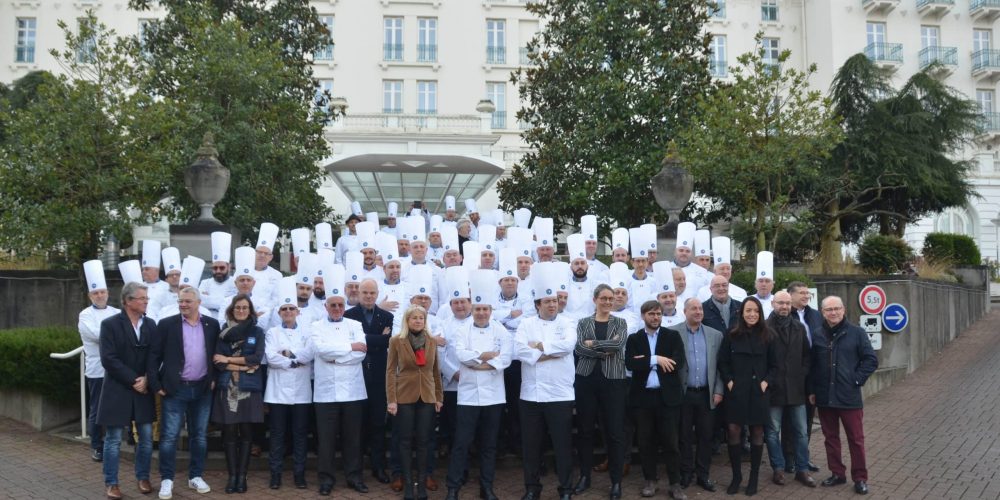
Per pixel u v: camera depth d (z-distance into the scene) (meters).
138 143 13.85
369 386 7.96
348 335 7.69
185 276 8.84
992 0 38.44
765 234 18.67
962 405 11.66
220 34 15.62
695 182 16.92
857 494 7.64
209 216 12.30
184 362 7.31
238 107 15.36
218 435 8.58
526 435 7.44
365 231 10.91
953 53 38.31
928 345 15.90
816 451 9.27
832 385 7.75
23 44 34.62
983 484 7.93
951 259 23.52
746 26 38.94
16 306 15.12
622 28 17.70
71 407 10.36
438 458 8.55
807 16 39.22
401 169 18.11
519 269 9.75
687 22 18.22
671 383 7.51
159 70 16.70
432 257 11.88
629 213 18.11
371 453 8.04
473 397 7.43
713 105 16.83
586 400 7.64
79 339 10.36
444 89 36.47
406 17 36.41
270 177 15.75
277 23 18.52
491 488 7.47
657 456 8.61
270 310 8.70
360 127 27.36
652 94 17.19
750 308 7.66
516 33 36.94
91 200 13.73
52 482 7.84
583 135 17.38
